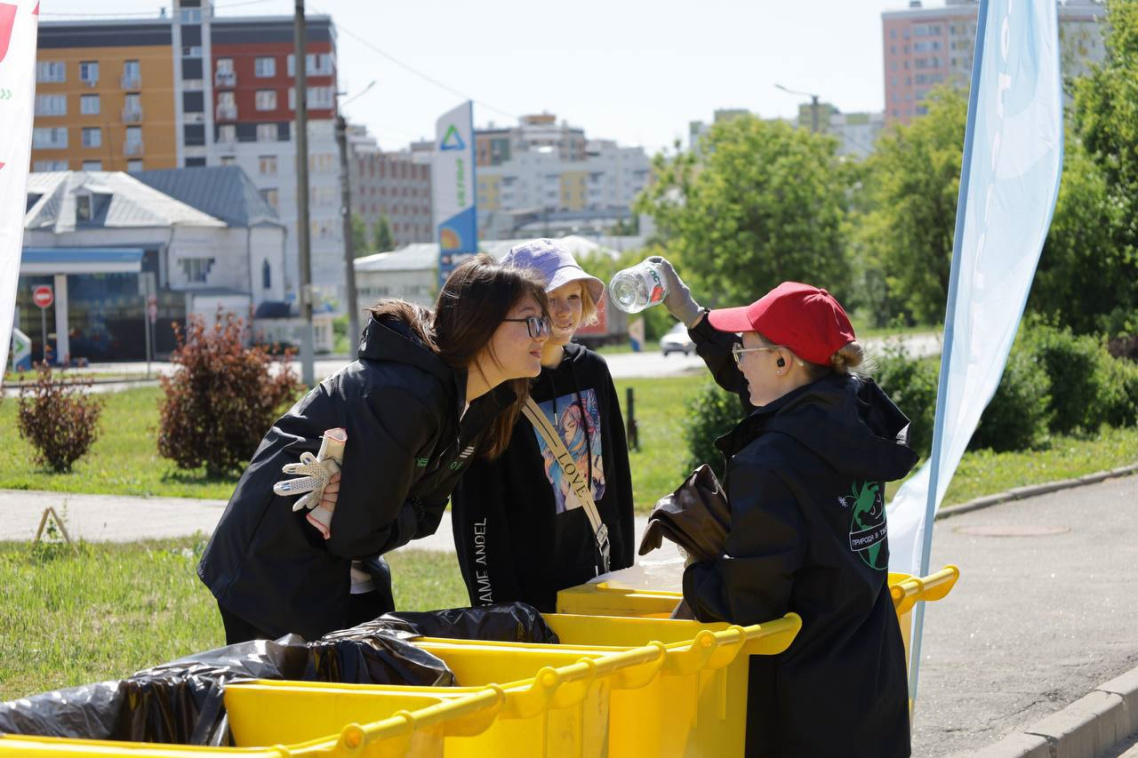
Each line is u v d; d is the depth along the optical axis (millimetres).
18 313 54500
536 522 4219
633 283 4051
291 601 3344
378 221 152000
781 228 43688
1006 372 16844
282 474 3359
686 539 3436
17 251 5984
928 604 8352
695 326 4223
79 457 16812
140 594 7855
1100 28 23922
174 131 107312
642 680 2787
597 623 3461
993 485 13633
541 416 4176
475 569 4207
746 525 3143
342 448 3205
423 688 2502
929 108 40938
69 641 6566
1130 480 14336
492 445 3836
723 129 45031
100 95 107938
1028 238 5051
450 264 38094
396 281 92312
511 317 3402
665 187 45875
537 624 3424
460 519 4227
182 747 2084
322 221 105625
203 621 7055
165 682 2602
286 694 2535
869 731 3219
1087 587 8812
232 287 67375
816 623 3195
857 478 3230
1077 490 13664
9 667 6082
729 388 4207
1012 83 4996
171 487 14523
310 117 106000
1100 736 5789
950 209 39156
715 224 44500
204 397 15828
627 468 4594
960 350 4977
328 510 3258
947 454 4980
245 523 3369
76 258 55250
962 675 6652
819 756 3180
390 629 3105
